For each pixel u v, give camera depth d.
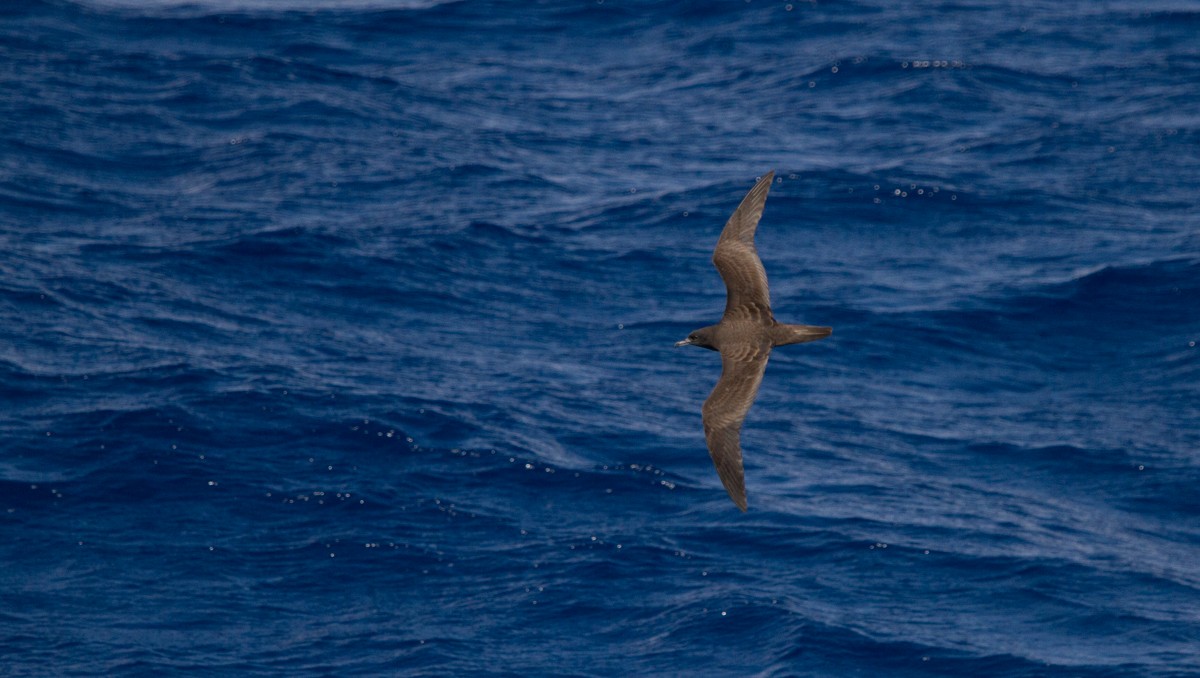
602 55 95.38
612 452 43.31
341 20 98.50
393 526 38.38
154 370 46.03
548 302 56.25
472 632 33.97
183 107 77.88
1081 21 101.06
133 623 33.75
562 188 69.19
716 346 18.86
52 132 71.38
